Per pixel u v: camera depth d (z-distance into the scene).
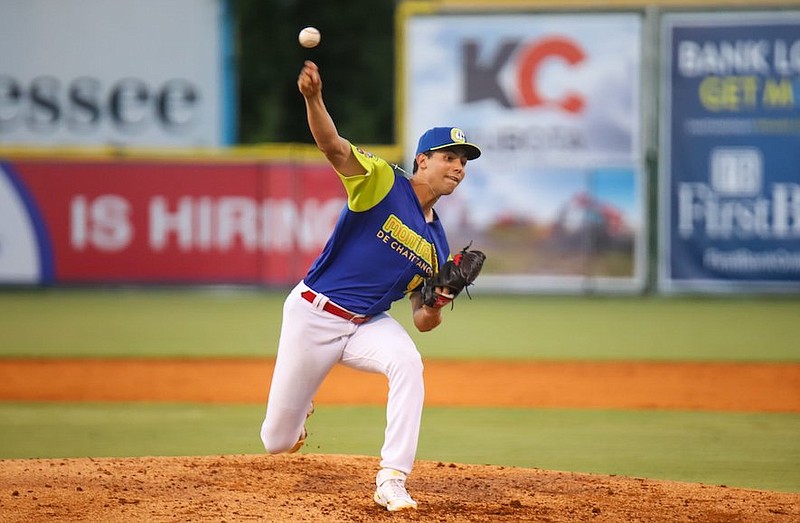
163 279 63.09
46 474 21.78
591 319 54.50
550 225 63.00
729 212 62.38
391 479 19.00
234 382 36.78
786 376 38.19
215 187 62.66
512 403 33.28
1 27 65.88
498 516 19.00
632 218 62.81
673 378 37.81
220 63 66.94
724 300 62.03
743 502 20.36
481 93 62.84
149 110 66.94
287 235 62.75
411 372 18.86
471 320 54.41
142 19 66.38
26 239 63.00
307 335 19.00
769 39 61.53
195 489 20.64
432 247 19.23
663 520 18.95
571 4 62.12
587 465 24.61
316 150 62.62
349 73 93.06
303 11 91.88
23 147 64.44
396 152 63.28
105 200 62.78
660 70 62.19
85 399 33.75
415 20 62.88
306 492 20.56
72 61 66.44
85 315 55.00
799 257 62.16
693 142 62.28
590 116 62.50
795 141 61.69
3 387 35.88
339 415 31.16
